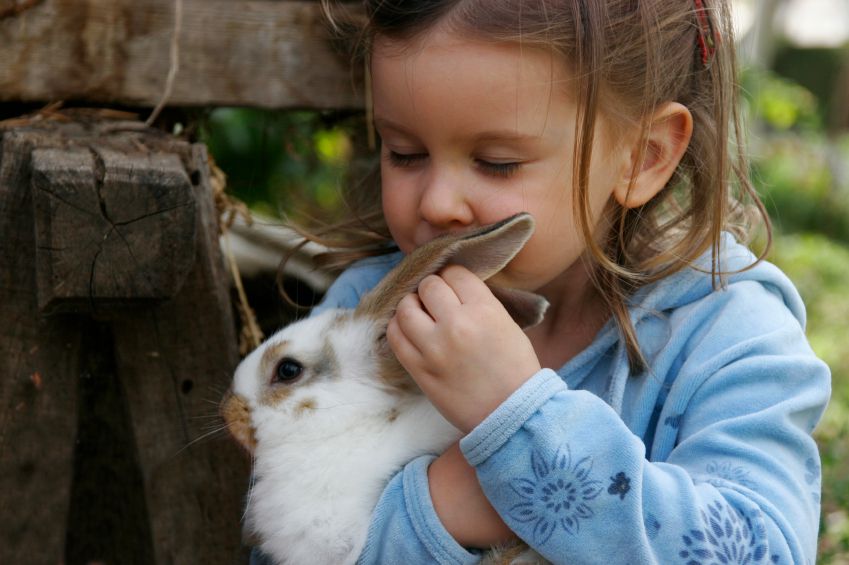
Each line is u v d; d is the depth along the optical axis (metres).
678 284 3.20
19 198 3.45
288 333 3.20
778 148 16.83
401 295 3.00
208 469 3.80
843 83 18.61
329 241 3.97
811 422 3.01
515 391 2.67
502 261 2.82
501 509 2.68
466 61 2.82
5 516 3.62
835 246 13.59
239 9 4.20
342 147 5.68
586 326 3.36
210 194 3.81
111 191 3.26
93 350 3.85
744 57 5.33
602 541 2.61
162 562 3.81
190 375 3.75
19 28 3.84
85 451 4.04
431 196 2.91
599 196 3.06
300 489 2.97
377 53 3.00
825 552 4.48
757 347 3.00
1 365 3.53
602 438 2.64
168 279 3.38
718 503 2.66
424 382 2.76
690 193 3.34
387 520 2.84
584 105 2.90
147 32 4.04
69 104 4.01
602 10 2.91
